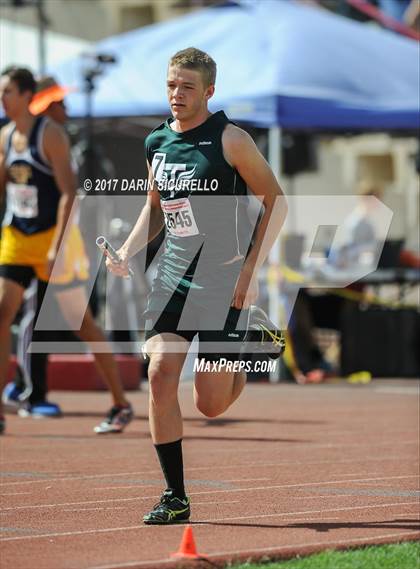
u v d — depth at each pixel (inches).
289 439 1013.2
